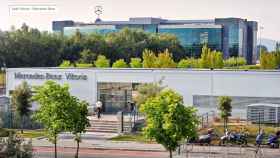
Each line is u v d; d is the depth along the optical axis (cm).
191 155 5281
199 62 13088
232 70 7469
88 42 15350
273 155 5303
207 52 13200
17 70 8300
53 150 5672
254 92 7294
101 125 6894
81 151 5638
